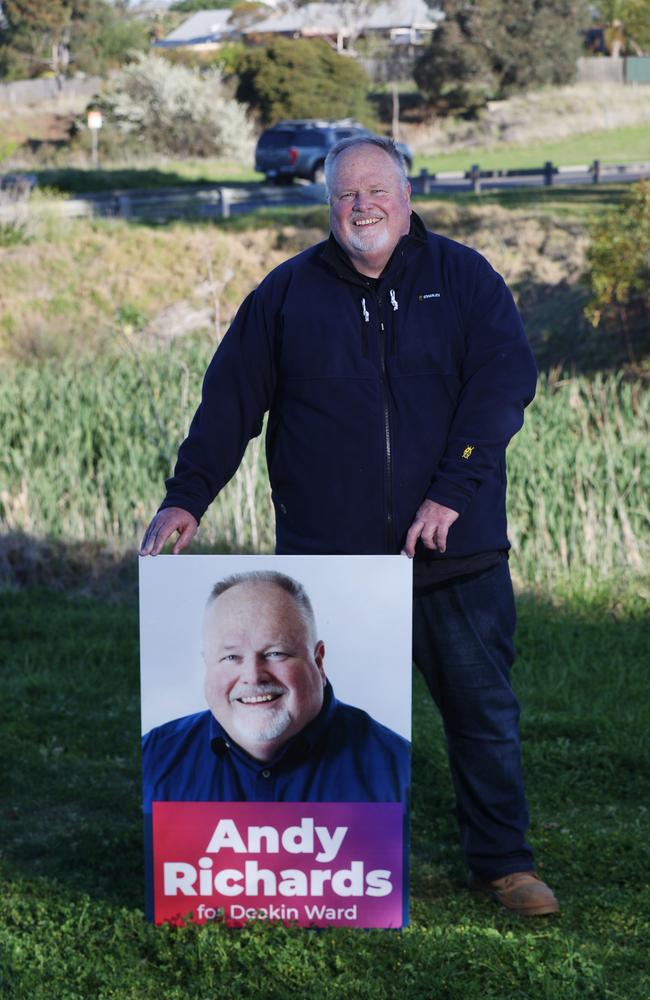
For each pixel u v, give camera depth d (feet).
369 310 11.84
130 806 15.92
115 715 19.84
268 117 153.79
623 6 165.58
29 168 120.98
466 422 11.71
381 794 11.59
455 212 80.23
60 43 207.10
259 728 11.54
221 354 12.34
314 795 11.61
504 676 12.57
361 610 11.42
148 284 73.72
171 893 11.79
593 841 14.23
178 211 87.04
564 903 12.74
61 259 74.79
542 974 10.79
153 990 10.84
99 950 11.53
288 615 11.46
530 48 156.35
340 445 11.85
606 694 20.18
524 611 24.84
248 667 11.52
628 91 153.48
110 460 33.65
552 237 73.61
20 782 16.71
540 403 34.06
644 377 56.65
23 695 20.71
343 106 154.20
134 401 36.01
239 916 11.77
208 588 11.48
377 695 11.49
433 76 158.61
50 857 14.24
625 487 29.66
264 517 29.99
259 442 30.73
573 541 27.55
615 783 16.42
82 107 183.52
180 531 12.09
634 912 12.48
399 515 11.93
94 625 25.22
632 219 58.03
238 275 75.51
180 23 276.00
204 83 142.92
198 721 11.61
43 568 28.94
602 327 61.41
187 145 138.31
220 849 11.71
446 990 10.66
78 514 30.63
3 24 209.56
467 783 12.64
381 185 11.57
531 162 121.80
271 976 10.95
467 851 12.84
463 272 12.01
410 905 12.67
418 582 12.23
